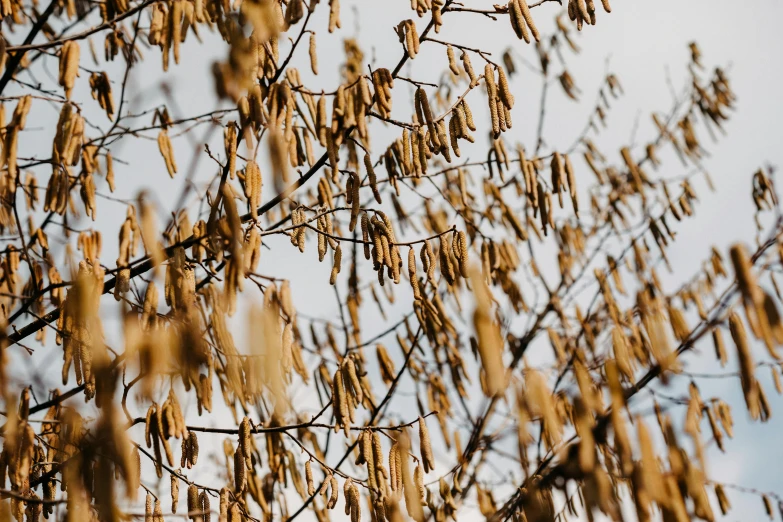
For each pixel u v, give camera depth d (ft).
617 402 5.06
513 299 6.66
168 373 5.26
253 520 5.54
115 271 5.40
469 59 5.54
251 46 5.38
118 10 6.05
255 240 5.39
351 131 5.55
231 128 5.53
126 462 4.77
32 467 5.52
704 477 5.10
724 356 5.76
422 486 5.50
